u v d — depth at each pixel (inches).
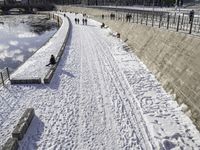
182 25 969.5
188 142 460.4
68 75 844.0
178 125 515.2
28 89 721.0
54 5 5196.9
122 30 1544.0
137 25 1275.8
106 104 620.7
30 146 455.5
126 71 871.7
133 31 1310.3
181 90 610.2
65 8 4552.2
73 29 1979.6
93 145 458.0
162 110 580.4
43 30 2583.7
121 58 1050.7
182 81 622.5
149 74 830.5
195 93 549.3
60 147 452.8
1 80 800.3
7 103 632.4
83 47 1285.7
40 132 499.8
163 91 688.4
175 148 445.1
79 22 2512.3
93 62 1001.5
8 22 3361.2
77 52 1176.2
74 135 489.4
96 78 812.0
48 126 521.0
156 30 976.9
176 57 713.6
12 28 2741.1
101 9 2844.5
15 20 3622.0
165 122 529.0
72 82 776.9
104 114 569.6
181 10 1669.5
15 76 842.2
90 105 616.1
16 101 642.8
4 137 488.4
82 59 1050.1
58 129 510.3
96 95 676.1
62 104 623.2
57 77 822.5
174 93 636.7
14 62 1238.3
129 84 749.3
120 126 519.2
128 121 538.3
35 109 597.9
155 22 1229.7
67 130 506.3
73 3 5797.2
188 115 539.2
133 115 564.1
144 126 518.6
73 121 540.4
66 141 470.6
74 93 690.8
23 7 4734.3
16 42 1823.3
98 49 1231.5
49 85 751.1
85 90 712.4
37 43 1775.3
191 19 794.8
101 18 2453.2
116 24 1775.3
